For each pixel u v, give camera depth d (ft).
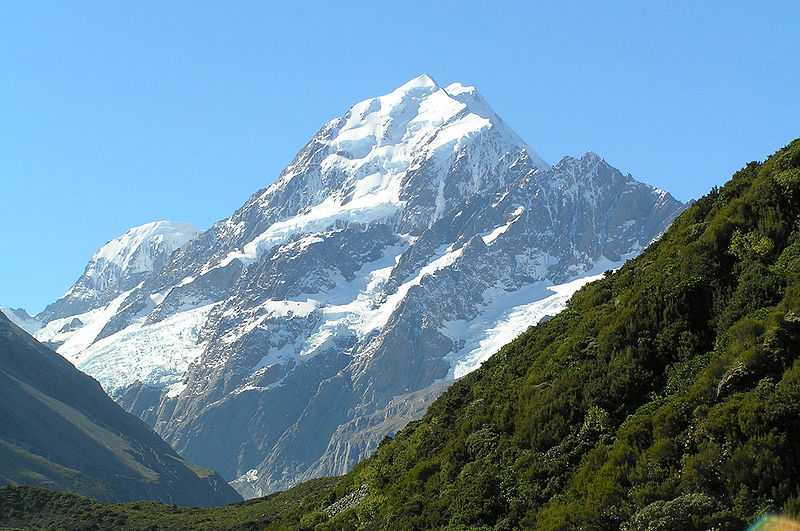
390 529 233.76
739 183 245.65
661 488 174.40
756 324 193.16
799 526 155.63
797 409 169.58
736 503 164.14
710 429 176.55
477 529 206.28
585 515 181.06
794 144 236.84
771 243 215.72
